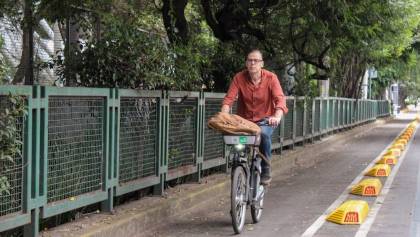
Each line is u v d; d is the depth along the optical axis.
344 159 16.70
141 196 8.48
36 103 5.65
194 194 9.04
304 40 14.31
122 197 8.12
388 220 8.06
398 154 17.38
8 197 5.41
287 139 16.03
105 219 6.91
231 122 7.02
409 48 33.38
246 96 7.55
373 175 12.97
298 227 7.71
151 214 7.62
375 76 45.94
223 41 12.92
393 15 16.34
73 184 6.47
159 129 8.43
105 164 7.04
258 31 13.30
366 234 7.24
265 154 7.66
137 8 11.65
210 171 11.19
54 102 6.05
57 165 6.16
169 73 8.74
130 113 7.71
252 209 7.75
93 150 6.84
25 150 5.56
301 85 17.12
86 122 6.67
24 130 5.54
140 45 8.00
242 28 12.97
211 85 13.01
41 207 5.84
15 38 10.84
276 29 14.34
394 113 62.84
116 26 7.91
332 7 11.49
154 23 11.96
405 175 12.82
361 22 13.53
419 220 8.05
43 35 11.33
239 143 7.00
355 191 10.43
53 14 9.55
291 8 12.88
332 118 23.50
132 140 7.81
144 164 8.16
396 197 9.94
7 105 5.20
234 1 12.16
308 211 8.84
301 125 17.70
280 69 15.73
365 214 8.35
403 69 38.22
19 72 10.09
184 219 8.29
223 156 11.14
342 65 29.56
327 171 13.91
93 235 6.25
